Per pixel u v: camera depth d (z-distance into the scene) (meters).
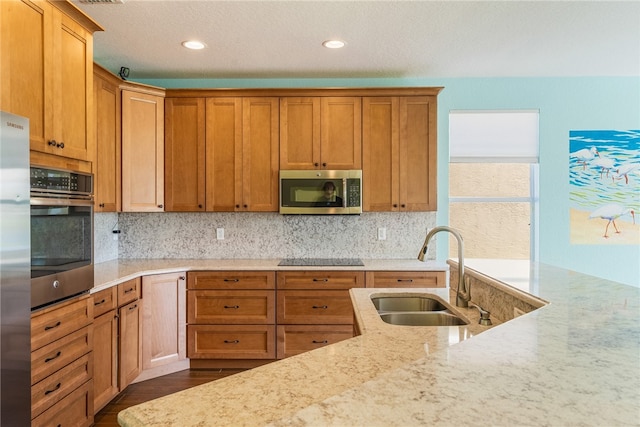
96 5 2.41
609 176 3.80
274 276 3.23
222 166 3.47
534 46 3.04
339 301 3.23
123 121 3.25
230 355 3.22
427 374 0.68
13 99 1.67
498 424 0.51
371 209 3.47
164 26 2.69
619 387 0.63
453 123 3.82
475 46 3.04
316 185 3.42
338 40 2.92
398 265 3.31
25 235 1.63
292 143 3.47
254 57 3.25
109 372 2.54
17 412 1.59
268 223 3.80
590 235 3.81
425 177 3.46
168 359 3.11
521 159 3.81
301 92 3.45
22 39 1.73
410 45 3.02
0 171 1.49
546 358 0.76
